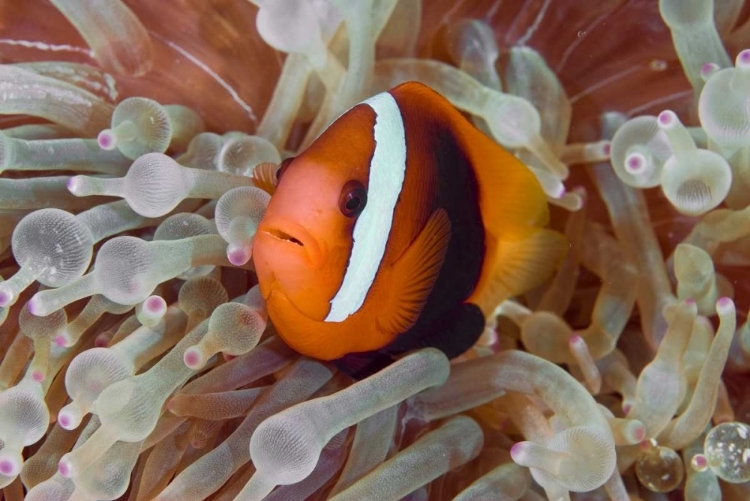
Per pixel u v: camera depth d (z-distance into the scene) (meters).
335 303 0.34
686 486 0.38
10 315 0.38
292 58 0.40
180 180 0.36
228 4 0.41
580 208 0.42
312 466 0.33
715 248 0.40
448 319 0.37
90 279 0.34
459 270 0.36
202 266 0.37
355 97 0.40
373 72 0.41
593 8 0.42
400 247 0.34
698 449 0.39
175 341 0.37
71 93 0.39
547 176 0.40
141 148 0.38
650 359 0.41
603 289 0.41
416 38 0.42
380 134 0.34
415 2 0.42
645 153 0.39
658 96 0.43
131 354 0.36
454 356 0.38
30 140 0.39
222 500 0.36
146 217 0.38
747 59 0.36
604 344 0.40
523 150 0.41
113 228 0.37
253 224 0.35
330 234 0.33
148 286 0.35
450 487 0.38
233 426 0.37
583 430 0.34
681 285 0.39
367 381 0.35
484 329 0.39
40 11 0.41
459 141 0.36
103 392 0.34
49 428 0.37
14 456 0.33
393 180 0.34
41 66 0.40
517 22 0.43
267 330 0.38
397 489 0.36
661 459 0.38
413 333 0.36
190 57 0.42
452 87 0.41
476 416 0.40
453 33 0.42
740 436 0.36
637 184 0.39
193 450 0.37
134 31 0.40
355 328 0.35
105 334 0.37
